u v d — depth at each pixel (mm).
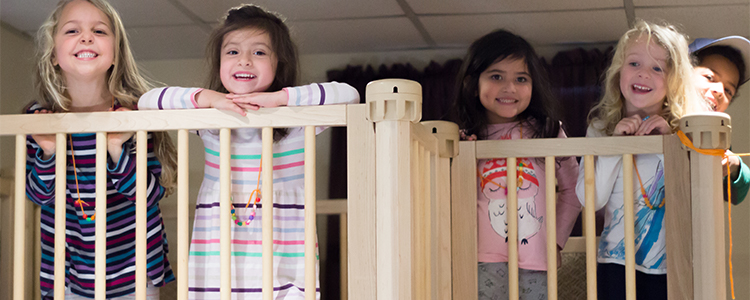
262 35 1455
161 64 2639
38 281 2061
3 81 2477
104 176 1206
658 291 1561
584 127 2441
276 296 1290
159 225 1459
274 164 1334
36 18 2428
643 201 1597
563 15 2354
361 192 1093
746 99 2359
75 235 1425
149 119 1190
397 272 1062
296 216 1336
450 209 1624
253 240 1311
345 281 2150
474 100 2070
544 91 2072
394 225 1068
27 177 1406
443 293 1589
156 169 1446
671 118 1812
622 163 1596
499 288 1711
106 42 1411
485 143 1611
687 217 1443
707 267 1402
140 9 2385
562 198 1838
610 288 1613
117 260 1407
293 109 1141
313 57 2600
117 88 1451
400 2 2311
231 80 1437
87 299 1427
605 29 2424
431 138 1470
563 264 2164
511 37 2086
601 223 2361
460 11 2359
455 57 2543
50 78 1421
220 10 2393
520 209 1717
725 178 1679
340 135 2568
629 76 1836
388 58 2582
